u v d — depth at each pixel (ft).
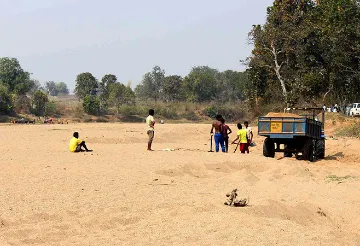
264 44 187.42
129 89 277.85
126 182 47.55
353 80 174.81
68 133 111.34
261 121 73.51
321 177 58.65
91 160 61.00
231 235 31.94
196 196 43.01
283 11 188.44
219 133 74.79
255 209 38.17
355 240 33.96
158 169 54.65
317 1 197.36
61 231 31.76
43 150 73.00
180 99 334.24
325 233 34.63
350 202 44.75
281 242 31.22
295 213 39.42
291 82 182.29
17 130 124.47
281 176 56.44
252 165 60.34
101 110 257.75
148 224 34.06
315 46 179.93
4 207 36.68
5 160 60.29
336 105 170.50
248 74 194.59
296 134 71.87
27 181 46.37
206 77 341.41
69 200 39.52
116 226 33.65
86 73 314.76
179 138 107.96
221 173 56.54
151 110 74.08
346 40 174.19
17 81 284.00
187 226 33.68
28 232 31.37
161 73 400.47
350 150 84.48
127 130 124.77
